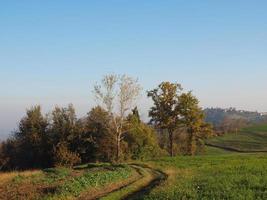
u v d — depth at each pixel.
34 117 83.12
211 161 61.06
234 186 32.47
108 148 82.44
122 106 81.00
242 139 137.75
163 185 35.59
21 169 81.75
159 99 89.88
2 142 84.50
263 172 42.34
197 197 28.23
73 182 36.75
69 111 82.75
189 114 89.31
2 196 35.62
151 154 88.62
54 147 79.94
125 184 39.56
